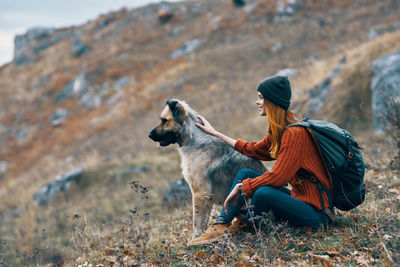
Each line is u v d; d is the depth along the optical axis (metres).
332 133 2.85
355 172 2.89
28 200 14.04
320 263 2.74
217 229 3.28
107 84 29.75
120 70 30.50
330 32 24.98
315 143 2.90
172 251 3.57
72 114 28.09
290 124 2.94
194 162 3.91
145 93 25.55
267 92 2.93
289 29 27.66
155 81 27.23
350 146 2.86
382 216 3.50
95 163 14.79
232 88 21.66
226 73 24.50
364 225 3.36
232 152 3.81
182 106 4.02
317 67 17.84
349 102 13.02
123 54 32.97
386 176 5.06
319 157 2.95
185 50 30.70
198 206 3.86
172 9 37.91
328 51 21.69
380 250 2.79
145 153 15.21
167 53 31.66
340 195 3.02
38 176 17.98
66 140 24.06
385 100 6.14
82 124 25.66
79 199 12.39
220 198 3.85
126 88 27.92
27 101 32.03
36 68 36.75
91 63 32.78
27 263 4.89
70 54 36.75
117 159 14.89
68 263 4.41
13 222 11.98
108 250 4.12
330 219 3.17
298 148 2.85
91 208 10.82
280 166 2.85
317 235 3.11
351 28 24.22
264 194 2.91
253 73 23.19
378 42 14.91
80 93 30.08
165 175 12.34
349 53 15.77
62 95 31.20
